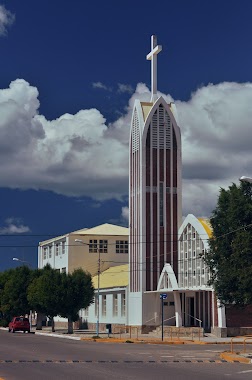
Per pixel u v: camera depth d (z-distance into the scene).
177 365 29.94
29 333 71.81
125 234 95.12
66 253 93.88
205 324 61.78
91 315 84.44
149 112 72.19
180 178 71.88
